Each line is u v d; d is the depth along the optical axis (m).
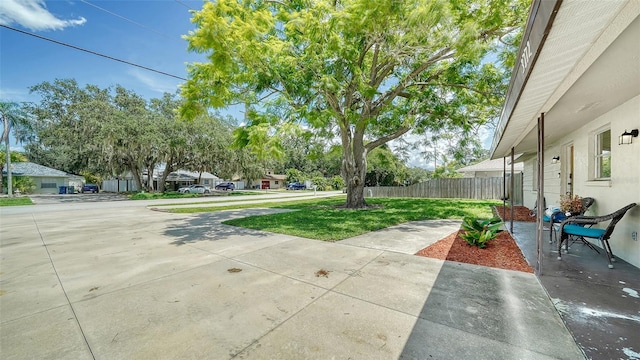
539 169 3.74
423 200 15.87
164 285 3.38
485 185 17.64
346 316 2.57
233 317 2.57
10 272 3.94
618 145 4.15
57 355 2.04
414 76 9.81
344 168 11.88
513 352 2.00
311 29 7.36
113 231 7.12
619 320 2.41
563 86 2.79
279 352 2.04
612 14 1.62
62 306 2.84
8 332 2.36
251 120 8.12
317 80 8.01
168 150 24.31
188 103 7.69
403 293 3.07
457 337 2.20
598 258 4.29
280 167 57.34
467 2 7.20
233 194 30.28
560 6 1.56
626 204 4.02
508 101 3.47
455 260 4.28
